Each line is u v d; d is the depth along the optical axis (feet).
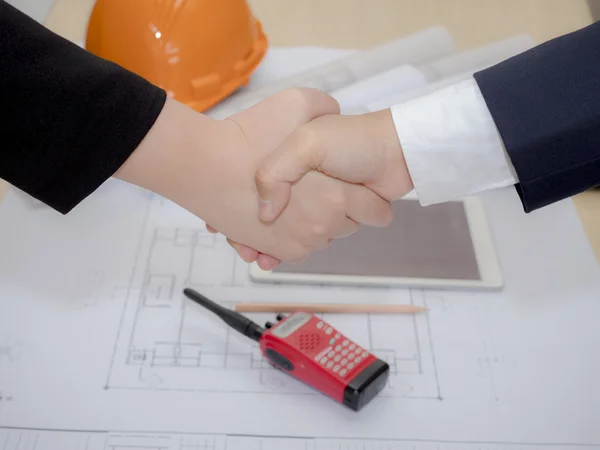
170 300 2.01
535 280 2.08
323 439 1.68
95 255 2.12
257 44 2.64
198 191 1.74
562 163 1.59
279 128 1.85
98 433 1.68
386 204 1.98
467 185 1.84
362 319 1.98
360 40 2.98
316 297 2.03
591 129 1.54
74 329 1.91
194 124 1.70
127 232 2.20
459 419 1.73
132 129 1.52
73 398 1.75
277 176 1.69
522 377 1.83
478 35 2.99
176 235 2.21
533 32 3.00
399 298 2.03
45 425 1.68
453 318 1.98
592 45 1.58
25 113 1.42
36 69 1.42
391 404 1.76
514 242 2.19
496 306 2.01
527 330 1.95
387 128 1.80
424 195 1.87
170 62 2.34
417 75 2.66
